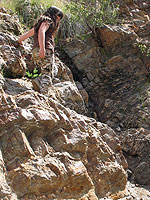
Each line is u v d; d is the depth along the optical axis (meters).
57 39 6.61
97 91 5.93
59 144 3.65
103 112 5.68
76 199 3.45
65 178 3.41
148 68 6.25
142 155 4.88
